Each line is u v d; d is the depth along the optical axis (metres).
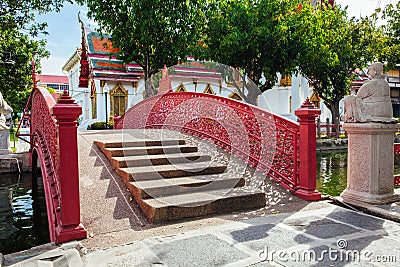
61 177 3.46
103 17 13.42
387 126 4.33
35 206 7.74
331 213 4.22
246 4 14.73
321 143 16.28
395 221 3.89
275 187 5.23
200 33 15.09
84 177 5.00
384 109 4.41
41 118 6.33
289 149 5.18
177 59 13.43
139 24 12.98
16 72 16.73
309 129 4.84
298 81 21.41
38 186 9.57
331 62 16.69
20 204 7.87
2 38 15.50
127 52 13.94
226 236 3.47
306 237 3.40
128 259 2.96
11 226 6.34
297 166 5.04
